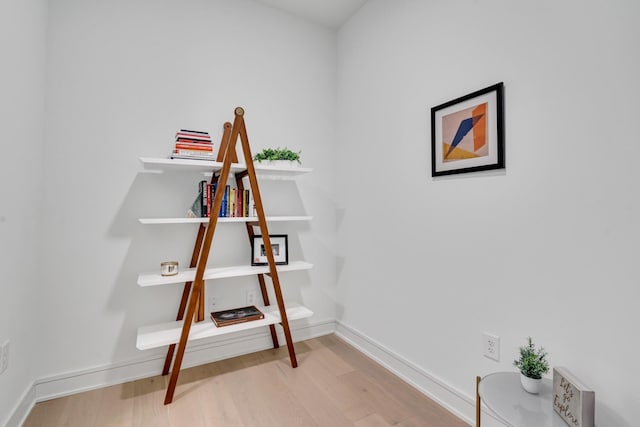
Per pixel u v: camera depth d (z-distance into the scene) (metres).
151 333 1.90
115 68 1.97
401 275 2.10
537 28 1.36
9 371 1.46
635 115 1.09
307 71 2.68
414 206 2.01
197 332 1.92
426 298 1.92
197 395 1.83
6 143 1.37
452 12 1.76
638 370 1.08
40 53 1.71
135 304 2.02
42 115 1.75
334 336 2.74
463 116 1.68
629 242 1.10
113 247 1.96
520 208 1.43
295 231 2.62
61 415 1.65
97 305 1.92
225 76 2.33
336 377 2.06
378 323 2.30
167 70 2.13
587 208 1.21
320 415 1.67
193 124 2.20
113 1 1.97
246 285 2.40
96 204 1.92
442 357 1.80
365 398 1.83
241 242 2.36
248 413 1.67
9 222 1.42
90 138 1.90
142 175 2.04
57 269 1.82
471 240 1.65
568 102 1.26
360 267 2.50
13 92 1.43
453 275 1.75
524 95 1.41
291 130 2.60
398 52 2.14
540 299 1.36
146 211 2.05
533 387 1.21
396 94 2.16
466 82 1.68
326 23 2.74
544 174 1.34
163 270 1.89
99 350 1.92
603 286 1.17
